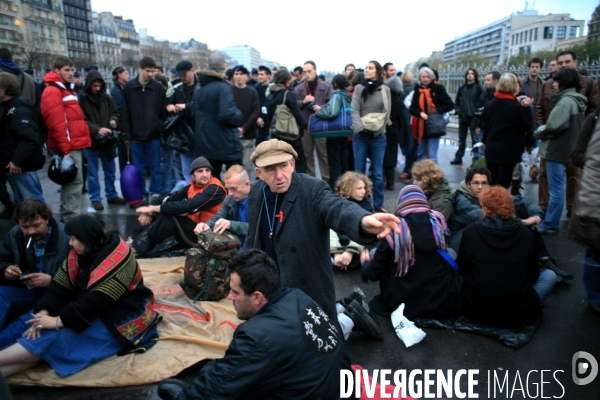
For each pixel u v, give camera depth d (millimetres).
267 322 2037
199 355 3145
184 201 4668
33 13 44438
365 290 4305
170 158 6871
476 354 3264
